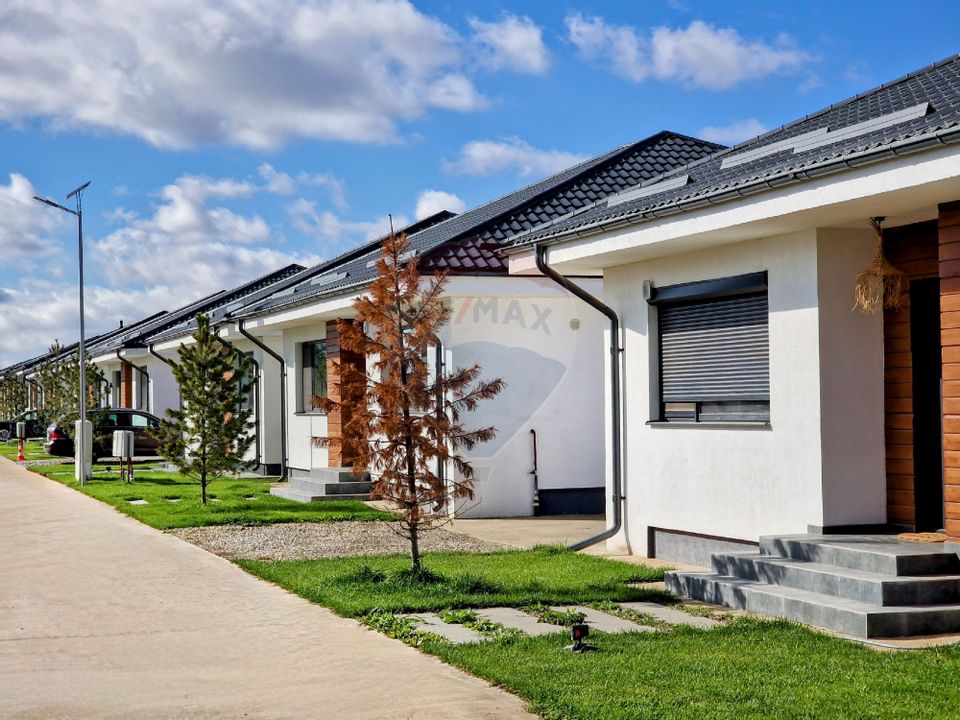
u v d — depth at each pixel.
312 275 24.77
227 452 18.06
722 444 10.95
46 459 32.94
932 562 8.30
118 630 8.20
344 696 6.30
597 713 5.75
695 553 11.45
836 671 6.56
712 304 11.33
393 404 9.84
